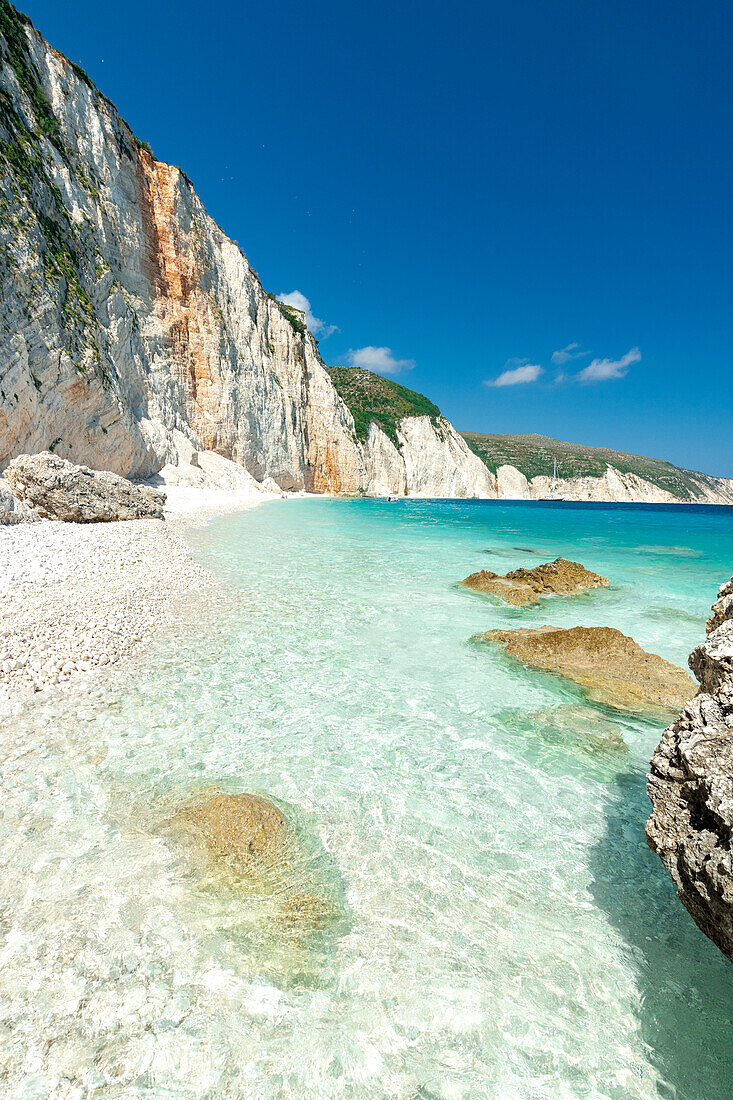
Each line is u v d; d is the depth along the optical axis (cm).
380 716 561
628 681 657
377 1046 246
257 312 4822
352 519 2884
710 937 278
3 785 413
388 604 997
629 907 331
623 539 2258
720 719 306
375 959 289
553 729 547
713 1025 261
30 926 293
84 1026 245
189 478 3350
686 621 952
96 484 1606
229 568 1266
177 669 649
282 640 773
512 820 408
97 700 558
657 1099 228
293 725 533
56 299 2055
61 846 354
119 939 289
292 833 381
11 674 566
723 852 267
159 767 449
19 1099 214
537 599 1080
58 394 2031
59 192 2411
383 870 353
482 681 657
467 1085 232
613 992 276
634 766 487
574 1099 227
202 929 299
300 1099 223
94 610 763
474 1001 269
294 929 304
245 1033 247
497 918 319
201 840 362
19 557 954
